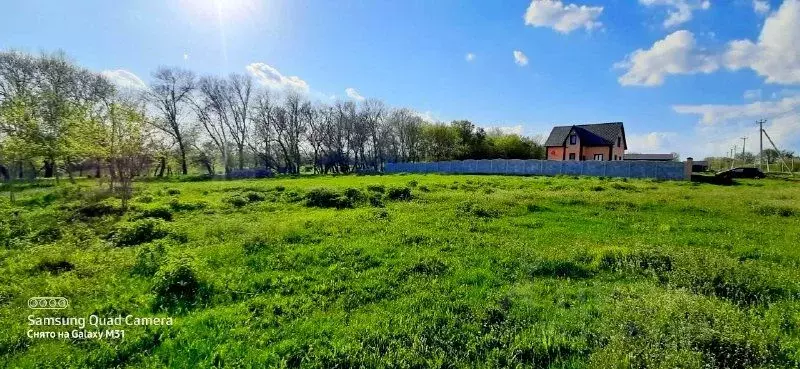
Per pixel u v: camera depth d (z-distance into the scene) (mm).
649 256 8367
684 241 10539
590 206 16750
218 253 9375
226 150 67375
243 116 68250
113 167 21891
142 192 23609
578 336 5383
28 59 44406
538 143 77188
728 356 4609
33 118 25922
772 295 6676
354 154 79188
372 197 18922
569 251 9172
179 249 9797
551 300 6574
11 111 24062
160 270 7469
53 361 4941
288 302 6648
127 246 10414
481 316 5984
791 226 12570
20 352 5129
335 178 46656
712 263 7594
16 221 13117
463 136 69812
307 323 5848
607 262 8477
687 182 29625
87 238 11250
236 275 7914
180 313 6227
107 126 19406
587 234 11438
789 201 17625
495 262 8672
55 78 46000
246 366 4820
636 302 6000
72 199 19922
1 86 43094
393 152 83375
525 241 10484
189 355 5074
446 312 6160
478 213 14875
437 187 25531
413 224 12820
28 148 24250
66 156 25469
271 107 70125
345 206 17562
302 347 5254
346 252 9422
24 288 7129
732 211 15273
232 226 12305
